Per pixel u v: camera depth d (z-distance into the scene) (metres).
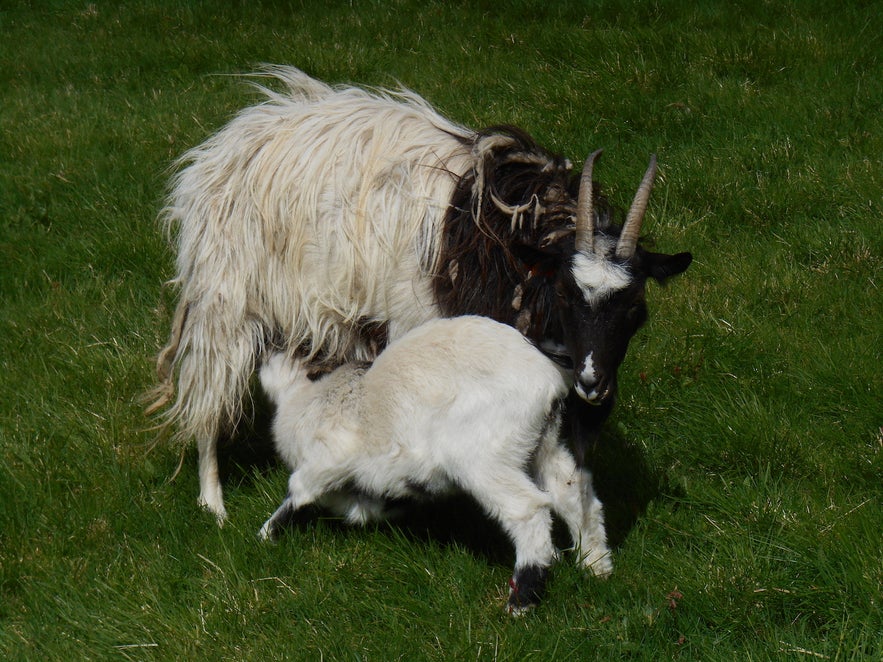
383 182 8.42
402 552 7.61
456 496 8.38
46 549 8.11
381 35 19.30
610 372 7.15
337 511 8.13
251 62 18.52
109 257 12.72
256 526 8.38
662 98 15.25
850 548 7.07
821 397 9.25
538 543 7.00
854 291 10.77
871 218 11.98
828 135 14.05
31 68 19.55
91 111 17.09
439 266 8.20
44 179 14.61
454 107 15.83
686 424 9.18
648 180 7.23
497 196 8.10
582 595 7.27
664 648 6.74
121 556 8.02
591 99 15.23
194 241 8.95
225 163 8.92
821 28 17.12
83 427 9.65
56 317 11.68
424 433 7.22
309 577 7.48
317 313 8.58
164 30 20.70
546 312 7.79
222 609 7.18
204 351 8.83
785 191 12.52
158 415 9.58
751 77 15.95
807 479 8.37
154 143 15.53
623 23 18.50
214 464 8.97
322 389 7.99
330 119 8.74
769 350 10.02
